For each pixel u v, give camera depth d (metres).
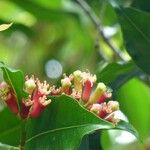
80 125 0.35
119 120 0.37
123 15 0.46
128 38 0.46
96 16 0.70
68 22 0.82
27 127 0.37
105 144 0.65
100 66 0.64
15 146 0.43
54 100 0.36
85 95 0.38
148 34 0.46
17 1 0.78
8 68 0.36
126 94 0.62
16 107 0.37
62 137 0.36
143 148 0.69
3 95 0.37
